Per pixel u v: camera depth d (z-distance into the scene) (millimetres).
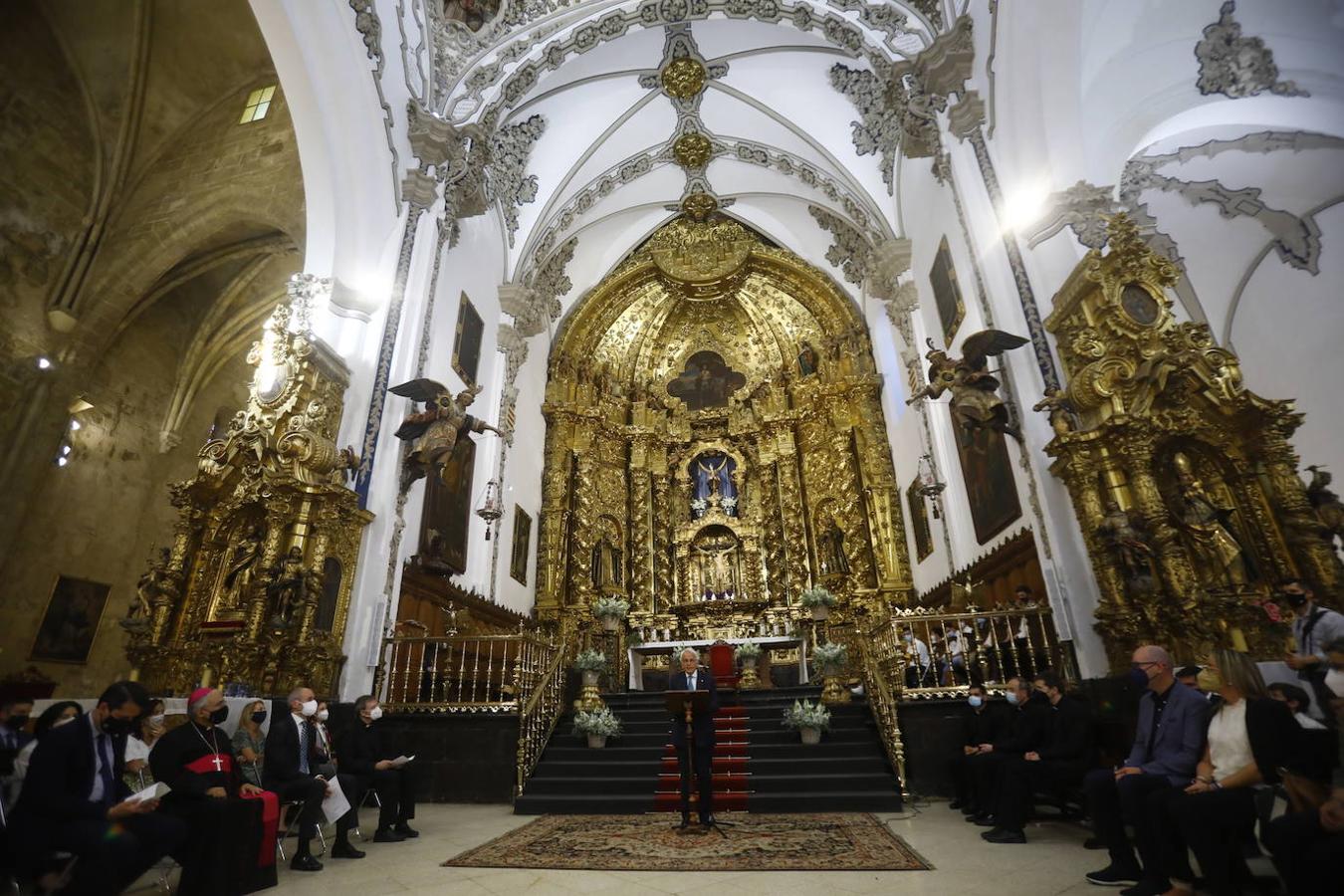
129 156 15188
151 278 15305
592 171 17062
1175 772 4203
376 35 11180
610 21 13609
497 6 13188
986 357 9602
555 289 18844
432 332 12141
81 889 3672
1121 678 7391
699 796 6652
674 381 21562
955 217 11758
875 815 7238
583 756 9156
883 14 12398
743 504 19875
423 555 11344
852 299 19484
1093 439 8016
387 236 11594
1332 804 3033
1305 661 5160
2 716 4949
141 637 8758
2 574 13477
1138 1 9938
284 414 9172
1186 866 3992
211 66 15328
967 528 12562
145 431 17203
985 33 10508
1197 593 7160
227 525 9406
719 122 16625
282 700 7293
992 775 6570
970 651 9914
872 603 16438
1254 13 10102
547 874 5059
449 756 8766
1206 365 7992
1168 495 7898
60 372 14195
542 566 17406
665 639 17625
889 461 17656
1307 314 12391
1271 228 12484
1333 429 12039
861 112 14797
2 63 13617
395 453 10492
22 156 13836
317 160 11312
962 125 10711
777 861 5277
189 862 4355
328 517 9062
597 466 19453
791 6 13219
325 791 5602
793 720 9133
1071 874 4715
